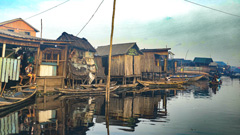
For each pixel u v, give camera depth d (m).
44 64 18.81
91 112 12.48
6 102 11.55
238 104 16.45
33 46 17.27
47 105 13.95
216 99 19.39
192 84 40.06
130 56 30.36
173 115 12.19
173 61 51.62
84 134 8.18
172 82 32.97
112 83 27.50
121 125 9.74
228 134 8.47
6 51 15.76
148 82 32.03
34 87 15.74
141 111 13.30
